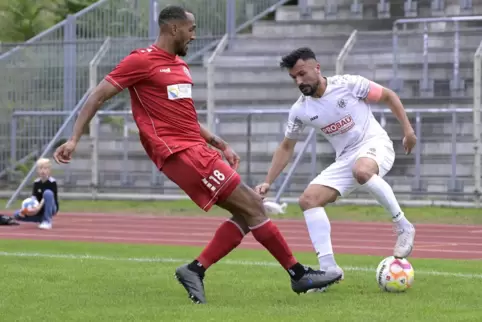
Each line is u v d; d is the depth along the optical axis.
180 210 36.12
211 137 13.51
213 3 43.78
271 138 38.81
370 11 45.03
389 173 36.97
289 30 45.44
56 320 11.11
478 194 34.44
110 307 12.17
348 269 17.02
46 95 40.69
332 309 12.00
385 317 11.27
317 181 14.68
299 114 14.71
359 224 30.91
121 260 18.45
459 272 16.64
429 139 36.31
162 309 12.00
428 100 38.53
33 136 40.44
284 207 33.16
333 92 14.45
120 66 12.57
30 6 50.75
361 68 40.34
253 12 45.91
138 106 12.80
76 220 32.44
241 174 39.00
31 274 15.66
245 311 11.81
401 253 14.13
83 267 16.92
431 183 35.78
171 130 12.68
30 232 27.23
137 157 40.19
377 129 14.81
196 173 12.55
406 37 40.56
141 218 33.53
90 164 41.16
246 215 12.78
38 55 40.75
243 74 42.69
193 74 43.19
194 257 19.48
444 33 39.41
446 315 11.46
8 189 40.50
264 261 18.45
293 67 14.22
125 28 42.19
